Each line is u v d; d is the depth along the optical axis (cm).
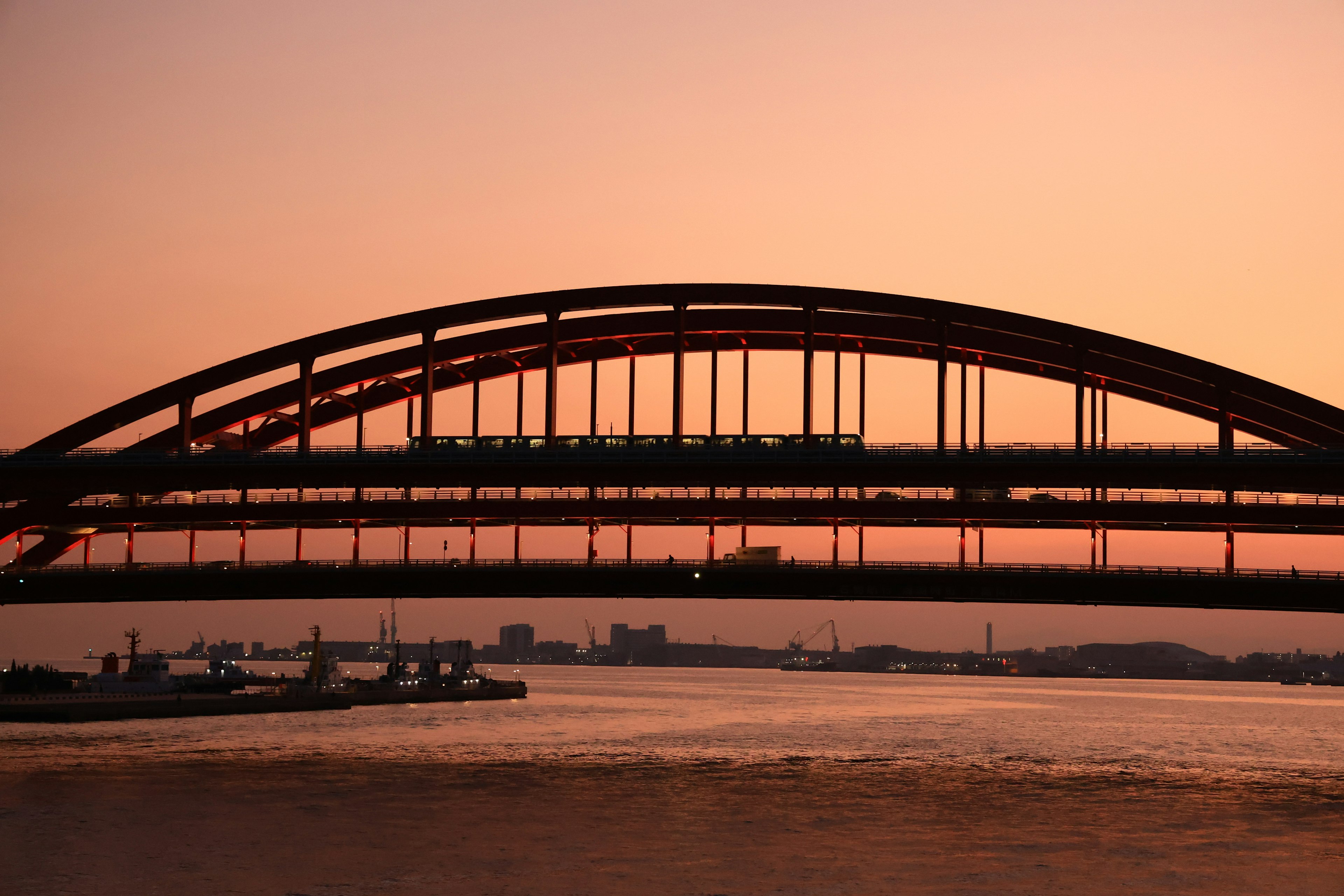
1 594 9544
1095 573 8594
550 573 9275
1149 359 9738
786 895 4772
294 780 7962
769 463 9025
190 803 6912
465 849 5578
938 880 5047
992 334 10719
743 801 7194
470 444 10031
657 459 9112
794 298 10050
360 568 9481
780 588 9019
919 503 9906
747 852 5575
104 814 6469
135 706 13962
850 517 10031
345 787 7669
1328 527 9325
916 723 15562
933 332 10681
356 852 5506
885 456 8931
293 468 9381
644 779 8300
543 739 11825
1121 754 10856
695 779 8325
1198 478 8594
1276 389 9581
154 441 11531
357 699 17850
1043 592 8694
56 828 6019
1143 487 8688
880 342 11238
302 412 10325
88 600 9738
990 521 9950
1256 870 5266
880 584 8900
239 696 15825
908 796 7488
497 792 7494
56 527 10650
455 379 11712
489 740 11644
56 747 10094
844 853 5562
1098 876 5125
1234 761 10250
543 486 9275
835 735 13088
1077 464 8706
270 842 5722
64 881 4891
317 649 18288
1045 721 16662
